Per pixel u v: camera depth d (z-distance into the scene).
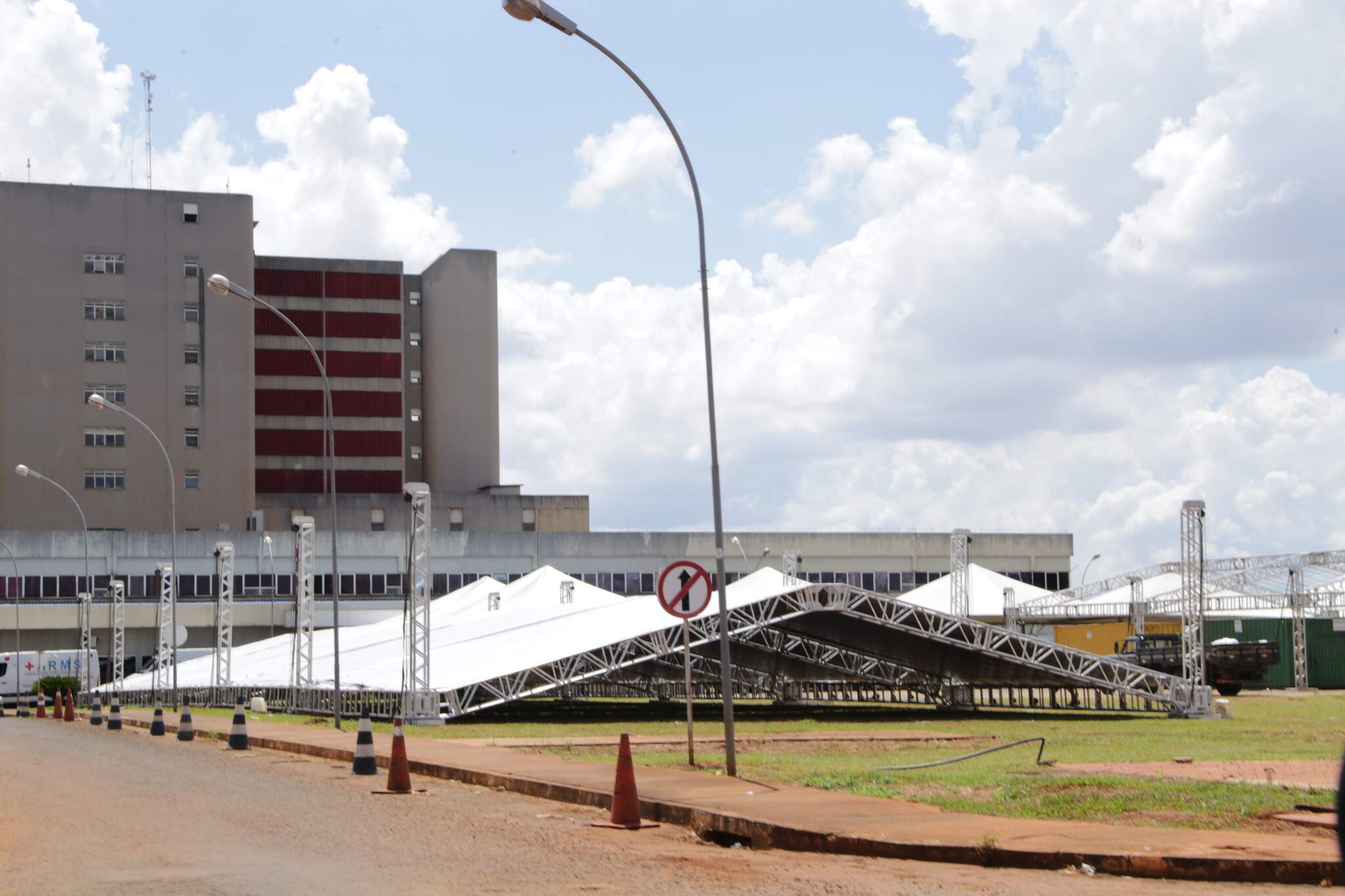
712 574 105.81
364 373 115.88
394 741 19.09
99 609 88.50
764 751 25.42
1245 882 11.27
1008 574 113.12
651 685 61.25
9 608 85.88
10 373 101.69
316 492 113.56
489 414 121.81
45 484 101.81
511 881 11.27
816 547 107.94
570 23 19.53
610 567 103.69
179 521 104.44
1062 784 17.39
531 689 39.28
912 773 19.67
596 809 16.89
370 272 116.81
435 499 115.38
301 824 15.21
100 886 10.85
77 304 103.88
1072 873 11.78
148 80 109.25
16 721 47.56
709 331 20.27
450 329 121.75
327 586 97.31
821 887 11.02
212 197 107.75
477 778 20.27
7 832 14.44
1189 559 46.16
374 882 11.15
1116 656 68.81
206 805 17.33
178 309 106.00
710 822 14.76
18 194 103.19
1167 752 25.23
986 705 51.31
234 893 10.52
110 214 105.31
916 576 110.19
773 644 49.66
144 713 49.72
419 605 45.59
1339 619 72.75
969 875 11.73
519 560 101.56
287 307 114.75
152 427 104.62
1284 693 64.44
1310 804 14.95
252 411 107.44
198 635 90.75
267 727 35.91
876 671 52.47
